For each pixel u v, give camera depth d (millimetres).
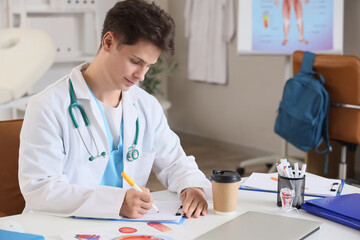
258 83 4398
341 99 3096
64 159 1424
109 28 1336
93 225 1206
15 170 1648
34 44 3688
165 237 1124
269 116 4344
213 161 4312
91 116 1448
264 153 4430
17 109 3945
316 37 3604
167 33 1307
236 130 4664
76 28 4301
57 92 1425
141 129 1562
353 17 3734
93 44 4438
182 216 1269
